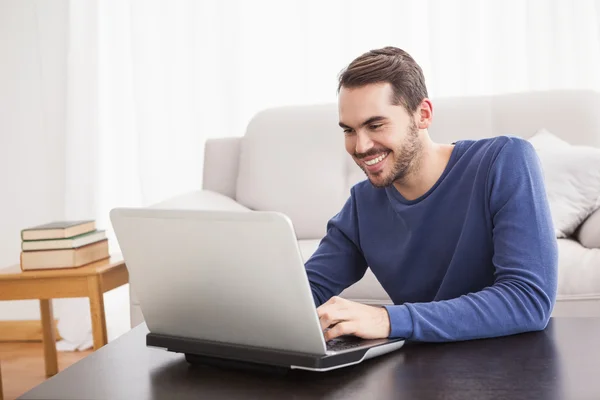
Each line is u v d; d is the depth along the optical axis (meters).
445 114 2.79
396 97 1.26
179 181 3.48
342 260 1.53
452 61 3.26
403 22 3.30
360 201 1.51
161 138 3.47
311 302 0.94
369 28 3.34
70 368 1.06
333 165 2.85
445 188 1.37
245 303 1.00
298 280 0.94
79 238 2.35
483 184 1.32
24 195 3.56
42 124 3.54
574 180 2.35
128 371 1.03
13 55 3.55
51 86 3.47
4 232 3.59
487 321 1.11
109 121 3.52
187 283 1.05
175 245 1.04
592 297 2.03
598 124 2.67
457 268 1.36
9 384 2.75
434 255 1.41
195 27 3.45
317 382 0.94
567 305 2.04
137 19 3.45
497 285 1.18
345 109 1.27
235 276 0.99
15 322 3.50
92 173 3.45
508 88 3.23
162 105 3.47
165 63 3.46
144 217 1.05
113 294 3.51
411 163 1.32
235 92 3.45
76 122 3.45
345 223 1.53
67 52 3.45
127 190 3.54
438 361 1.00
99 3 3.48
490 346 1.07
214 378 0.99
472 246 1.34
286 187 2.85
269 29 3.43
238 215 0.96
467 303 1.13
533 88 3.19
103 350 1.16
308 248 2.46
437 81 3.27
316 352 0.97
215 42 3.47
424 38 3.32
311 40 3.40
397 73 1.26
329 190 2.82
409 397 0.86
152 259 1.07
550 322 1.20
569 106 2.69
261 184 2.88
